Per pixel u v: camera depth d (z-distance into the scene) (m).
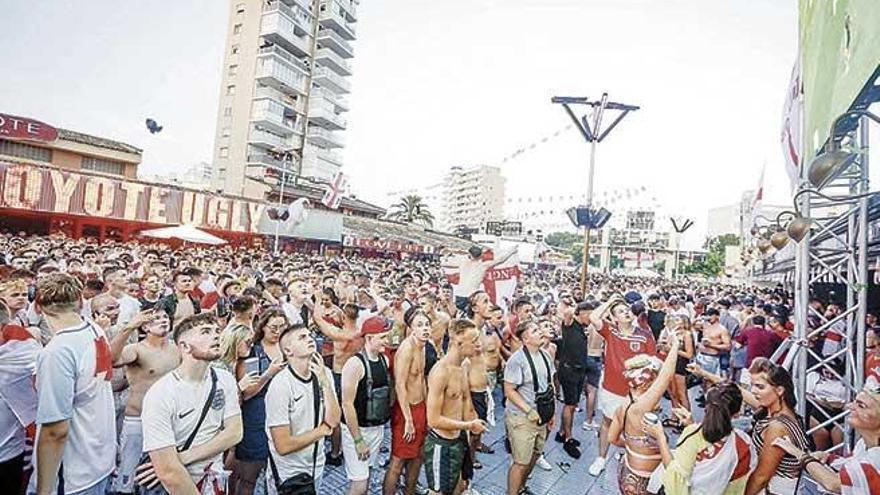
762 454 3.53
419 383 4.62
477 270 9.53
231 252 22.12
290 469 3.57
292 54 56.06
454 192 139.62
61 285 3.17
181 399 3.00
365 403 4.37
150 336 4.29
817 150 5.13
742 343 9.74
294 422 3.57
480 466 5.90
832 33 4.52
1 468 3.34
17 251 11.70
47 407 2.97
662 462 3.71
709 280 52.50
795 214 5.53
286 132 54.31
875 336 6.43
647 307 10.71
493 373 7.01
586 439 7.09
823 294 12.61
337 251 36.19
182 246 24.56
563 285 18.31
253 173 49.59
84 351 3.16
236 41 52.78
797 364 5.75
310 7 57.75
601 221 10.46
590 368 7.53
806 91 5.75
